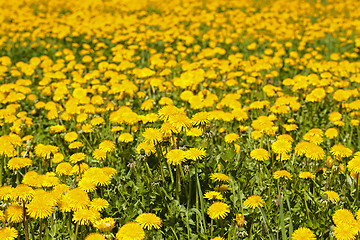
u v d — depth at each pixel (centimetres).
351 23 1741
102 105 885
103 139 722
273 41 1592
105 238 400
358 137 731
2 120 816
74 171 532
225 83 1030
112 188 553
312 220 460
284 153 533
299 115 861
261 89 1013
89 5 2370
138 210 488
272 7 2267
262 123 630
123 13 2225
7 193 407
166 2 2452
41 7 2297
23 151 665
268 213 478
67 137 651
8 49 1482
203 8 2372
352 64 1111
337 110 871
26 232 407
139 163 573
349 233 384
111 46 1539
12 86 920
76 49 1499
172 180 509
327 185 529
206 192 483
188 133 606
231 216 471
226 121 747
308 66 1125
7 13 2033
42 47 1526
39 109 917
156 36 1628
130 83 909
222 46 1553
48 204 393
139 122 741
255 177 547
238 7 2366
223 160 538
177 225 459
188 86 955
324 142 710
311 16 2159
